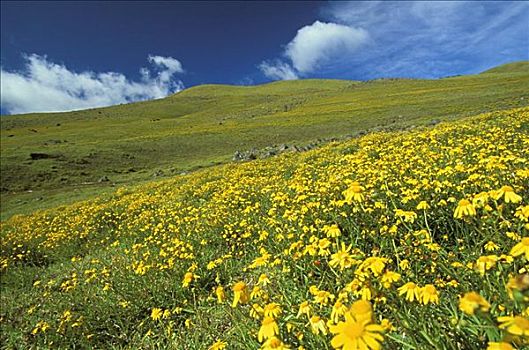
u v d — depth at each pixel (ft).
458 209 9.32
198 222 24.67
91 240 35.01
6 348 18.03
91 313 16.96
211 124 306.55
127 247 27.30
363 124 187.93
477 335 5.88
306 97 410.93
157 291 16.52
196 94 597.11
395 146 36.09
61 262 31.24
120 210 43.14
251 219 21.40
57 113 467.52
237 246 19.97
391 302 7.04
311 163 43.68
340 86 520.83
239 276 16.40
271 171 45.83
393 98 290.76
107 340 15.92
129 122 371.97
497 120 42.96
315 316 7.13
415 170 19.57
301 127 214.28
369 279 7.09
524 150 19.80
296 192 22.84
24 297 24.02
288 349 6.22
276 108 361.71
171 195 45.24
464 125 43.21
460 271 8.32
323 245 9.91
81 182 136.56
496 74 379.55
